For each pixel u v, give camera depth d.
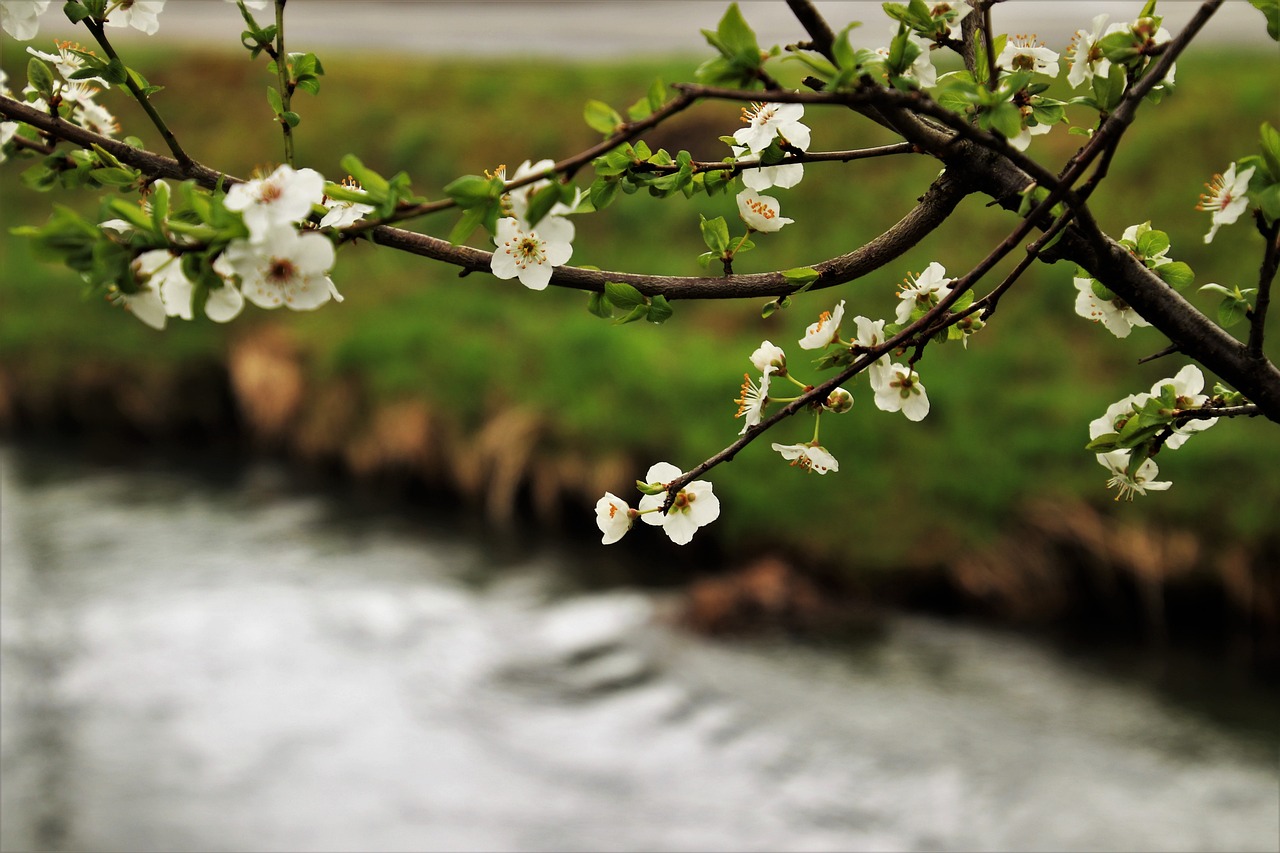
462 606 7.35
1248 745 5.70
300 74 1.44
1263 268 1.29
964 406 8.18
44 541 8.09
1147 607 6.76
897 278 9.62
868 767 5.73
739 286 1.38
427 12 19.08
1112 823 5.21
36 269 11.38
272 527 8.40
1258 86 10.09
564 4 19.70
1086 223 1.27
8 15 1.37
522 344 9.63
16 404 10.14
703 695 6.37
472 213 1.12
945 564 7.12
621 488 8.22
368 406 9.30
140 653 6.76
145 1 1.41
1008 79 1.26
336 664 6.71
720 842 5.29
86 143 1.39
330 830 5.40
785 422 8.16
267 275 1.09
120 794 5.61
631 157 1.39
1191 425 1.43
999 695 6.21
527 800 5.62
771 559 7.45
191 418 10.05
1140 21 1.25
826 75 1.13
